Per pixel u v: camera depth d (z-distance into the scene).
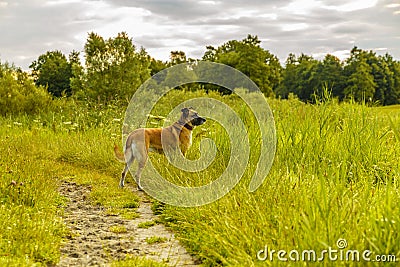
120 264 5.39
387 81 56.81
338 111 10.14
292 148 8.67
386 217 4.89
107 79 27.12
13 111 22.88
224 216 6.13
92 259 5.66
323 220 4.94
